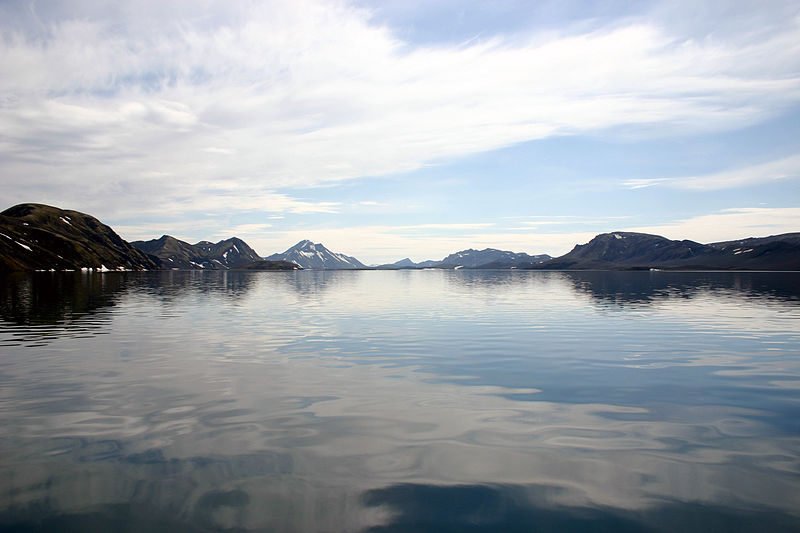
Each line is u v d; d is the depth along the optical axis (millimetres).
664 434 13039
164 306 55281
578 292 88562
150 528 8359
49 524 8453
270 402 16094
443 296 77250
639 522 8594
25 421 14008
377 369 21375
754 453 11703
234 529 8328
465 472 10688
